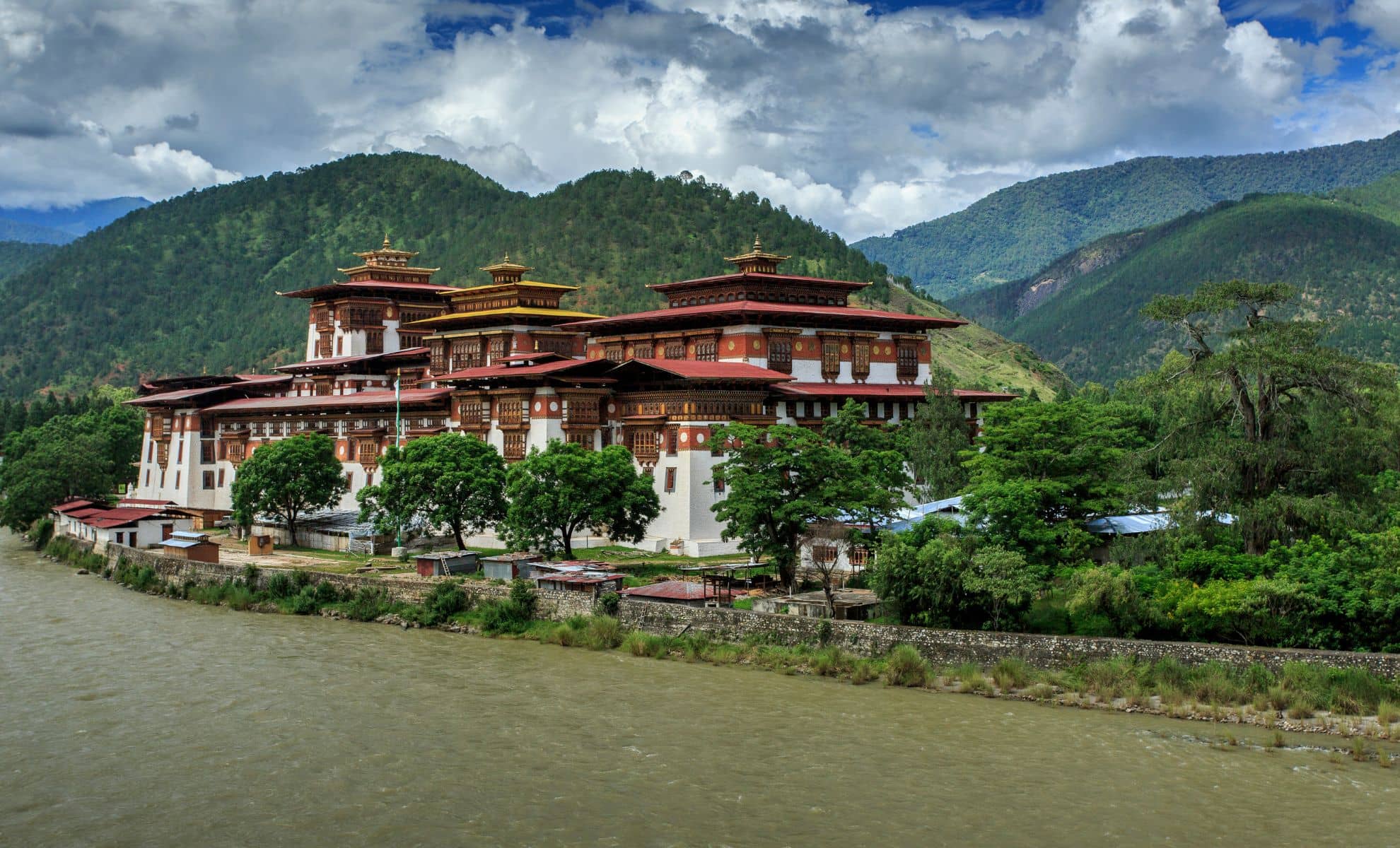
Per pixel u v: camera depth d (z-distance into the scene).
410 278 197.75
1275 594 72.88
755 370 124.19
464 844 55.69
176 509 163.50
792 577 93.19
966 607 80.06
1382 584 71.38
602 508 105.75
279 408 162.38
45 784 63.12
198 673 84.12
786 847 55.12
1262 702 70.00
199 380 197.88
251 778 63.84
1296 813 57.78
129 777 64.12
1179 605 75.38
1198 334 89.94
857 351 139.12
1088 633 79.00
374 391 172.00
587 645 89.94
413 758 66.62
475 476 115.31
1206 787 60.97
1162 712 71.19
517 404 125.44
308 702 77.00
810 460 93.19
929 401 128.12
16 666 86.06
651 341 141.12
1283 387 84.06
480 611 97.56
